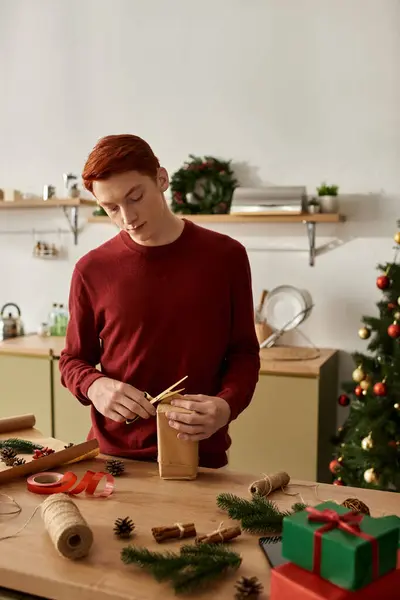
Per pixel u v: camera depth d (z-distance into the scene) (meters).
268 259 3.35
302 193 3.04
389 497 1.21
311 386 2.73
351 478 2.52
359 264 3.19
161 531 1.02
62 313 3.71
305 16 3.19
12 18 3.79
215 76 3.38
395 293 2.56
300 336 3.29
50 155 3.77
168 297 1.53
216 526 1.08
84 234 3.74
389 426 2.41
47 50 3.72
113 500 1.19
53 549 0.99
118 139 1.32
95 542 1.01
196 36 3.40
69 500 1.07
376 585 0.79
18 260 3.91
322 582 0.80
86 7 3.62
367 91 3.11
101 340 1.68
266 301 3.29
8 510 1.14
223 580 0.90
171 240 1.54
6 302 3.95
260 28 3.28
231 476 1.33
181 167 3.44
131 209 1.34
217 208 3.26
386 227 3.13
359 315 3.21
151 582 0.89
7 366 3.26
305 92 3.22
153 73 3.50
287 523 0.85
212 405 1.33
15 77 3.81
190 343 1.53
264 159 3.31
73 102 3.69
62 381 1.61
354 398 2.97
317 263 3.26
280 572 0.82
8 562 0.95
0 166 3.89
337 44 3.15
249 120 3.33
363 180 3.15
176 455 1.30
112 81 3.59
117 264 1.56
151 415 1.36
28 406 3.24
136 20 3.52
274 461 2.81
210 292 1.53
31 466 1.31
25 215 3.86
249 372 1.54
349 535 0.81
